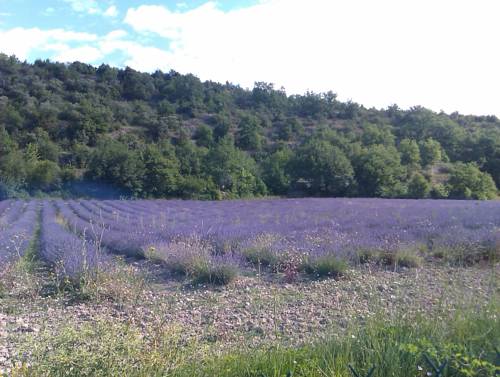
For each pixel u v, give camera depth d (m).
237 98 92.12
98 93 78.19
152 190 48.44
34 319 6.45
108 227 17.52
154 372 3.38
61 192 47.66
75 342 3.63
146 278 9.42
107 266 8.87
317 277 9.34
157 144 57.59
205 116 78.81
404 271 9.43
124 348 3.52
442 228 13.39
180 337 4.66
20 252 11.28
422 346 3.50
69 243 11.35
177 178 48.69
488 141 55.59
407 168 51.44
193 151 53.12
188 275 9.65
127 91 85.12
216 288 8.64
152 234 14.29
